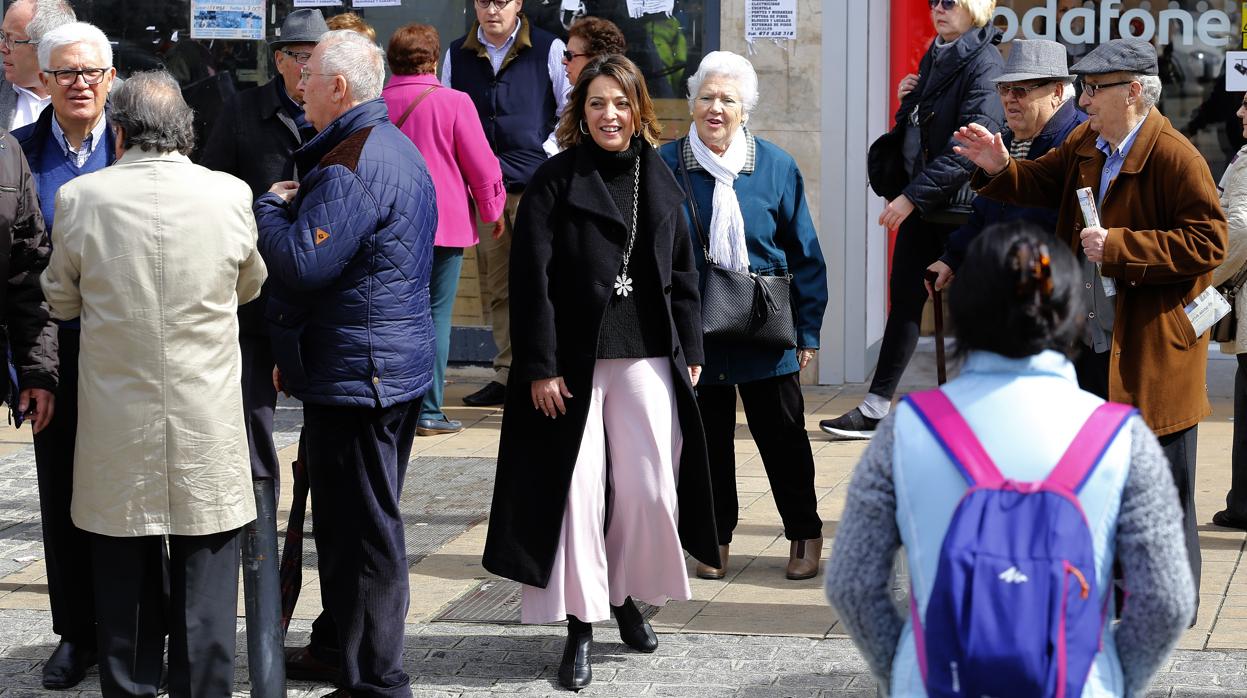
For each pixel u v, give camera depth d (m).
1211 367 9.17
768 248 5.39
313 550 5.98
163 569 4.24
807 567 5.55
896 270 7.64
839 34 8.68
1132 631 2.36
